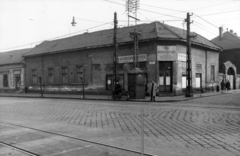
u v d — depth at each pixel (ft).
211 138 21.63
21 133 25.49
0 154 18.30
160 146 19.20
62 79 110.73
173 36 81.92
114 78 78.59
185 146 19.11
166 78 82.64
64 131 25.88
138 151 17.92
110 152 17.98
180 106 50.80
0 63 140.15
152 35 82.28
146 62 83.25
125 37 89.56
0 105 59.21
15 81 133.28
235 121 30.71
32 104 60.59
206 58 102.78
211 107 48.21
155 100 65.57
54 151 18.62
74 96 90.94
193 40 92.53
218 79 113.50
